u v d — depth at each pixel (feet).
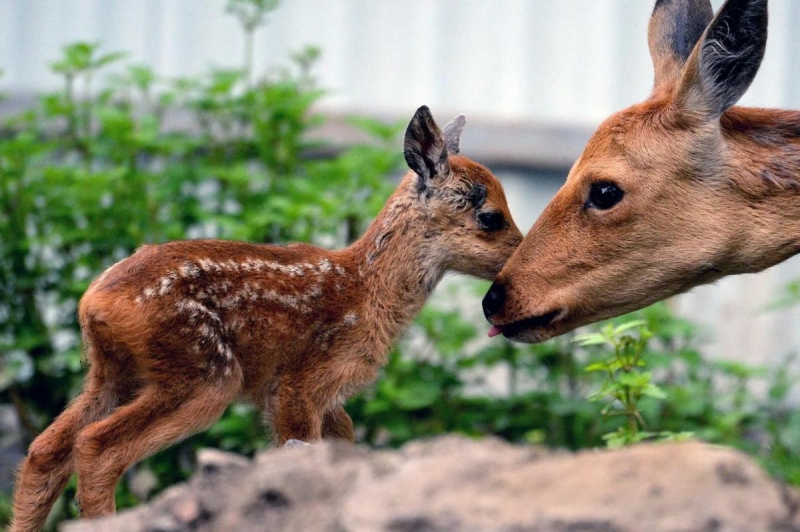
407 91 63.52
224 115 49.83
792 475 37.42
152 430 28.99
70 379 44.39
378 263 33.17
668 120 28.45
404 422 41.83
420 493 18.67
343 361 32.30
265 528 19.45
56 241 45.29
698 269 28.76
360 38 63.21
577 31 62.95
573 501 18.06
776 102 59.72
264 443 40.86
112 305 28.78
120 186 44.88
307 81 51.78
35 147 44.96
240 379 30.76
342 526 18.38
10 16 62.44
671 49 31.58
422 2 63.31
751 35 27.91
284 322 31.37
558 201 29.66
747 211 28.30
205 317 29.71
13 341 44.27
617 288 29.12
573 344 42.73
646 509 17.74
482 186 34.47
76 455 28.14
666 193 28.37
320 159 61.77
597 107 63.10
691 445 19.19
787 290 49.32
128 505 38.96
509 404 43.98
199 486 20.71
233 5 56.39
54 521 38.42
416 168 33.65
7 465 45.47
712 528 17.48
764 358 58.18
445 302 52.75
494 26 63.31
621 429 29.96
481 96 63.57
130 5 62.64
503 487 18.65
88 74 49.78
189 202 46.06
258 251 31.81
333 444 20.70
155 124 46.75
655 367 40.04
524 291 29.50
